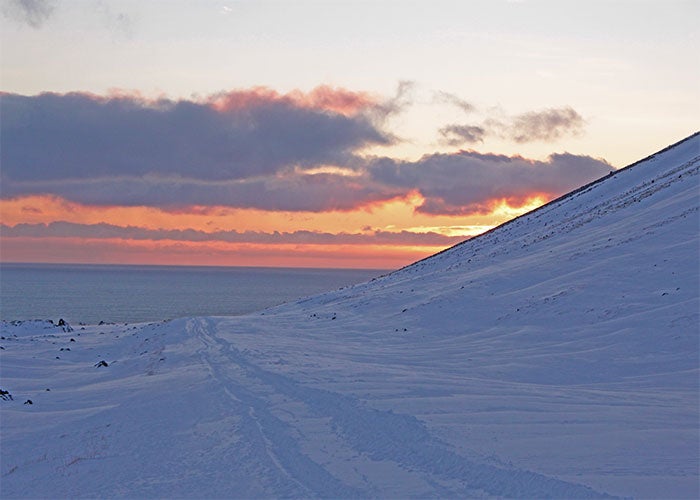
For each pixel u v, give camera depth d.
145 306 183.12
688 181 62.88
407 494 10.88
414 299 57.31
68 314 152.88
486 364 30.45
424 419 15.76
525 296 46.28
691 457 12.13
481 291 51.81
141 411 21.64
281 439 15.45
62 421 21.33
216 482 12.77
